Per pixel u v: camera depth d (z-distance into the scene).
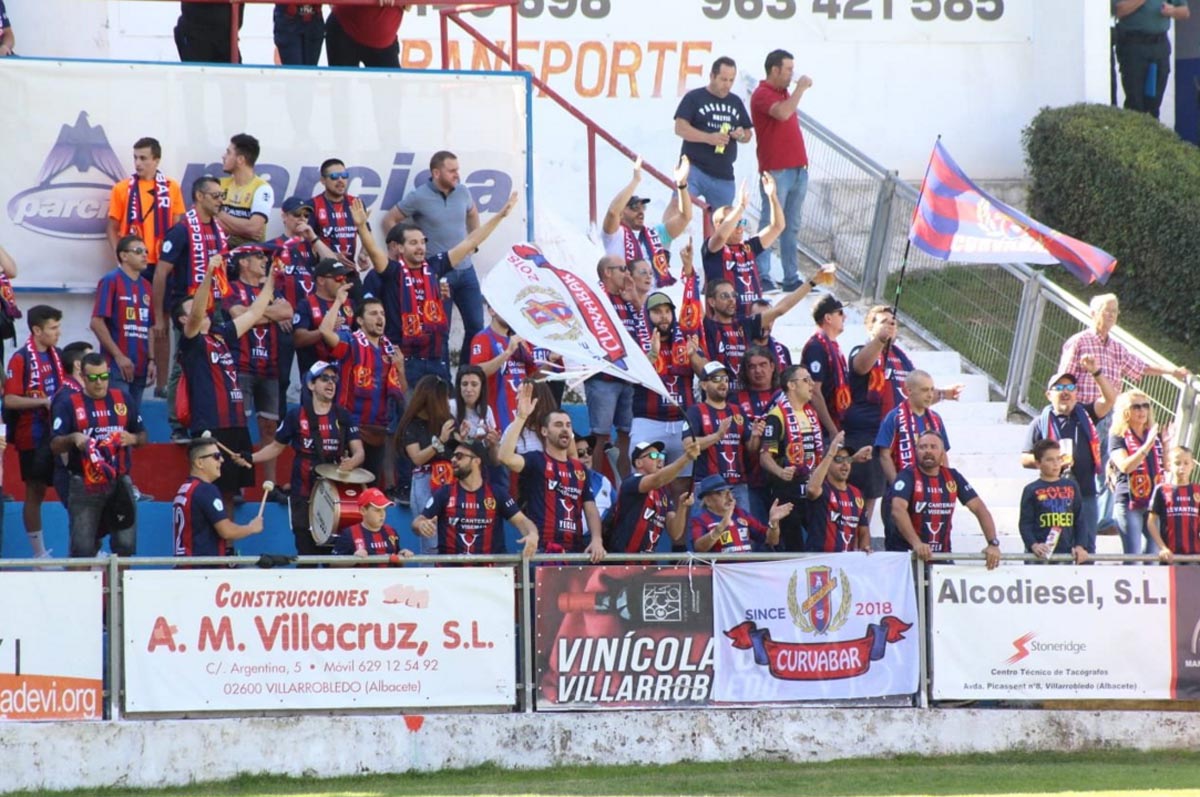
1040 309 38.91
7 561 26.05
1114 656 29.47
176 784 26.47
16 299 34.78
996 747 29.05
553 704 27.86
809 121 43.12
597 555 28.09
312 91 36.06
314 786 26.41
